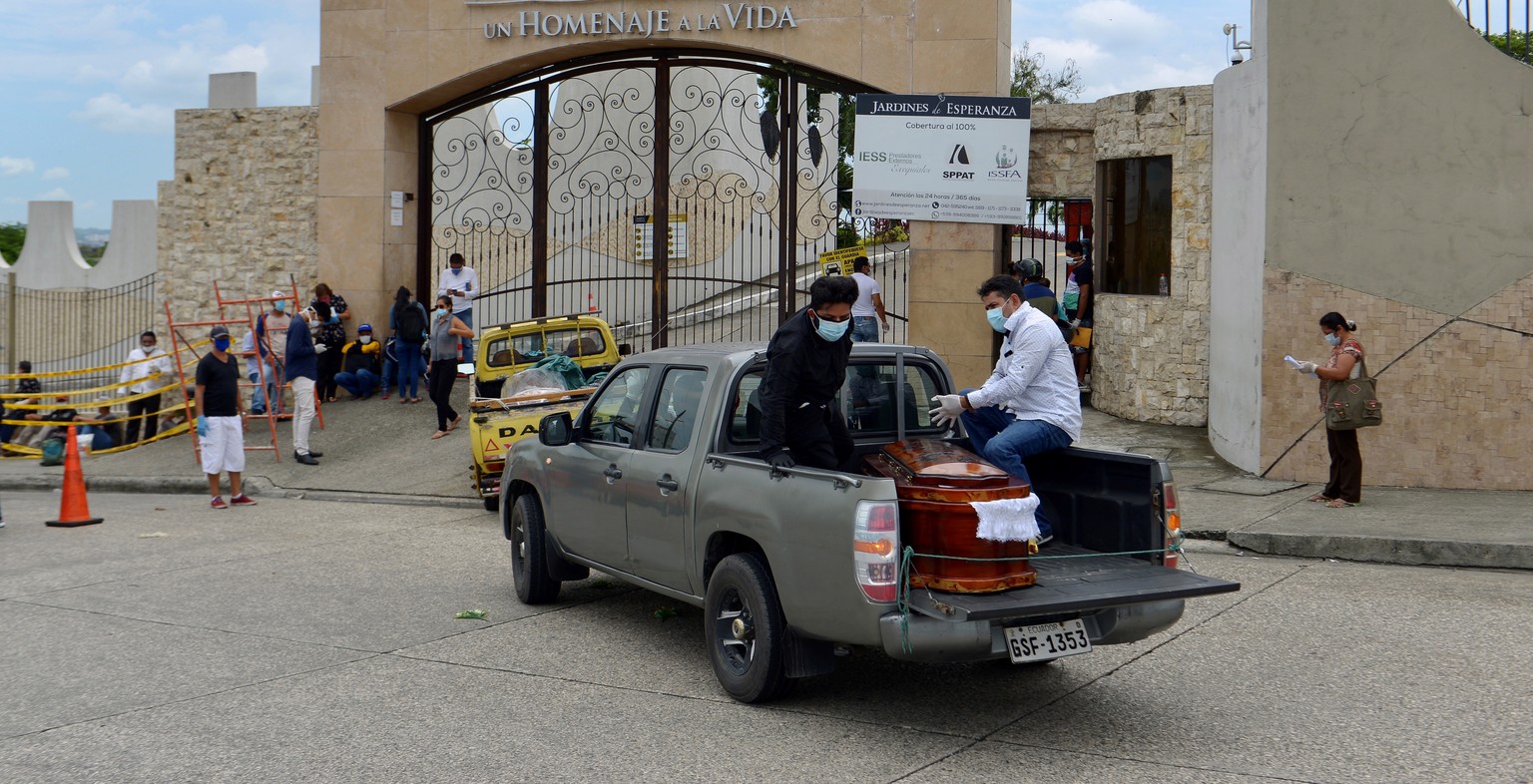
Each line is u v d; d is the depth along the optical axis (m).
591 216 18.52
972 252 15.86
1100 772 5.16
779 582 5.85
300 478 15.23
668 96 17.78
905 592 5.31
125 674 6.98
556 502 8.12
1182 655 6.95
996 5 15.97
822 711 6.10
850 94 17.06
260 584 9.50
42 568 10.39
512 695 6.45
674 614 8.29
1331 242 11.84
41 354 24.30
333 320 18.41
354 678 6.82
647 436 7.27
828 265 16.81
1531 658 6.68
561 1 17.47
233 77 22.00
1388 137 11.59
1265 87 12.16
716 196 17.84
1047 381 6.77
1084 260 16.48
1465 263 11.42
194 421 18.05
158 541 11.71
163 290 20.38
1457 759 5.21
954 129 15.41
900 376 7.13
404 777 5.25
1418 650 6.89
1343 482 10.84
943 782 5.08
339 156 18.89
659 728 5.87
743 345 7.18
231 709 6.27
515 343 14.44
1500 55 11.21
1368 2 11.59
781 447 6.12
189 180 20.12
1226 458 13.20
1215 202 13.91
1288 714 5.88
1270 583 8.70
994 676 6.69
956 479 5.54
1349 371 10.61
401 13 18.47
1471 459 11.52
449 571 9.90
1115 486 6.37
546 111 18.64
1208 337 14.45
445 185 19.52
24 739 5.84
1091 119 15.88
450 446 15.97
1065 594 5.44
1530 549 8.99
